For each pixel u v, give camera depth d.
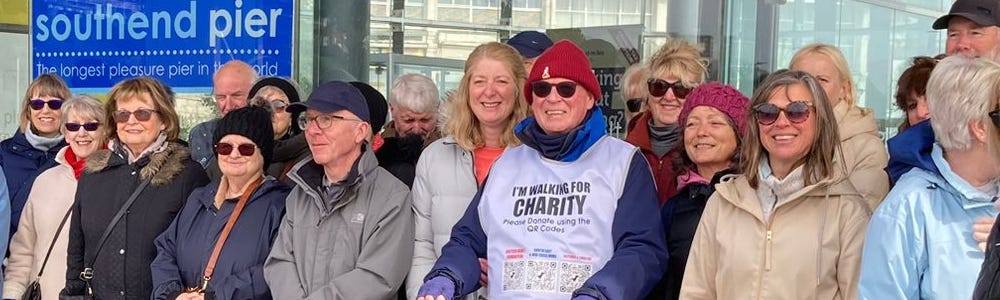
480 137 3.90
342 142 3.68
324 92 3.71
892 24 5.53
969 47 4.04
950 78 2.55
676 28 5.99
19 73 7.38
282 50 6.12
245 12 6.16
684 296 3.16
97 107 4.63
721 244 3.07
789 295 2.94
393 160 4.36
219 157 3.88
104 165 4.24
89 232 4.14
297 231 3.72
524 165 3.43
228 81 5.18
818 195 2.97
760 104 3.01
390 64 6.65
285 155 4.38
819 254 2.93
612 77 6.16
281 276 3.68
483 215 3.45
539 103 3.38
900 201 2.63
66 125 4.60
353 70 6.50
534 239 3.30
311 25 6.34
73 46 6.57
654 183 3.37
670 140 4.02
